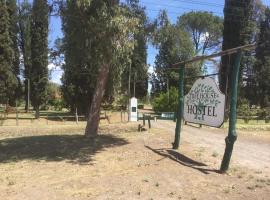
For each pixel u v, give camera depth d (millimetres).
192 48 63094
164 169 10836
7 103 39188
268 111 42750
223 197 8500
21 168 11688
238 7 36375
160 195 8562
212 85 12219
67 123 29078
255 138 19062
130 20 13211
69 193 8781
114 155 13156
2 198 8570
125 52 13648
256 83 53188
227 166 10664
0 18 37188
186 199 8328
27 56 46719
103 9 13102
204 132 20578
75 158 12859
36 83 40562
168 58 62531
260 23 52188
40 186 9430
